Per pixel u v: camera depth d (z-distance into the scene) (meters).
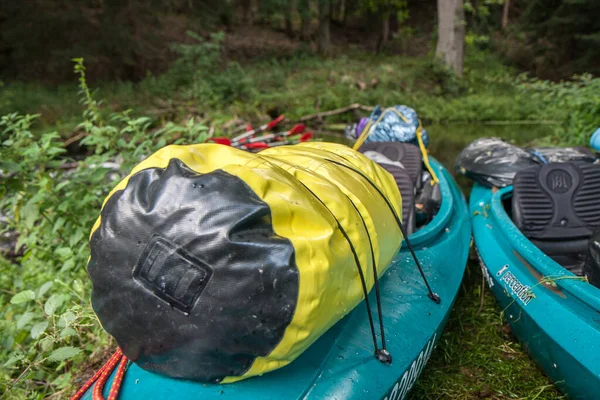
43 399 2.55
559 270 2.37
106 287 1.35
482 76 17.52
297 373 1.56
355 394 1.58
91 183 3.64
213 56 14.55
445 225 3.17
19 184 3.07
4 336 2.69
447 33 15.98
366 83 14.56
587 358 2.02
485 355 2.78
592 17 19.08
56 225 3.18
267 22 22.94
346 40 24.81
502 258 3.00
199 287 1.25
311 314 1.30
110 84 13.61
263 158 1.49
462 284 3.50
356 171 1.93
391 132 4.23
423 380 2.54
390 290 2.20
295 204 1.35
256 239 1.25
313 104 12.62
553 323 2.28
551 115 11.74
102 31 14.79
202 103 12.31
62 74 13.80
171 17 18.95
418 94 14.65
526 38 22.11
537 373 2.61
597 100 6.61
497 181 4.04
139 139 3.82
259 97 12.59
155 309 1.30
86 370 2.75
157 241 1.27
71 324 2.30
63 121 10.56
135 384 1.56
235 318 1.25
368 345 1.79
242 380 1.48
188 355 1.35
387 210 1.93
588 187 3.13
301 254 1.27
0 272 3.55
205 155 1.46
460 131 10.96
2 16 13.94
